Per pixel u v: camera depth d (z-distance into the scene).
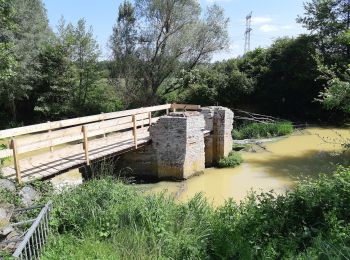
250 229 6.21
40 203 7.06
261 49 29.09
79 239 6.02
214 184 12.38
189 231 6.39
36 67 26.34
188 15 28.59
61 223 6.50
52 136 9.48
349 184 6.29
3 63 12.25
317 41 26.41
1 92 25.52
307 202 6.28
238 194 11.23
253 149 17.20
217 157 15.12
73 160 10.26
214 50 30.05
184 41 28.55
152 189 11.73
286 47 27.19
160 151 13.09
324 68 15.28
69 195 7.49
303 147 17.56
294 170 13.67
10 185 7.51
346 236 5.27
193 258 5.63
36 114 28.78
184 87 29.17
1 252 4.75
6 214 6.10
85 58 28.48
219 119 14.99
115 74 30.08
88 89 29.23
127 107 29.41
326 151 16.61
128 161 13.66
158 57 29.02
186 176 12.98
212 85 26.94
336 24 25.75
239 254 5.57
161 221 6.49
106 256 5.43
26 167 9.34
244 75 26.33
